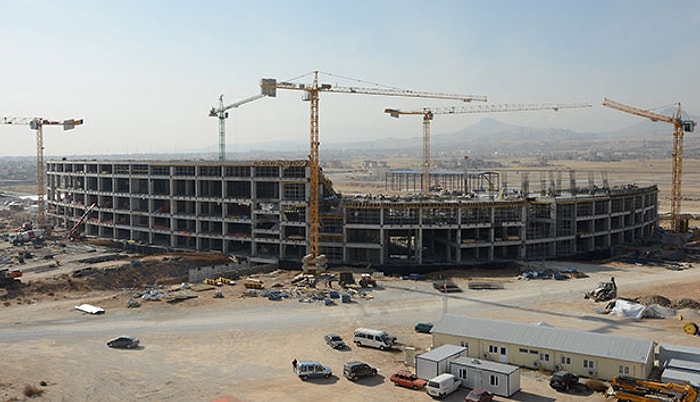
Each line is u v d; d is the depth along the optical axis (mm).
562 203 179625
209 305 121188
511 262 168500
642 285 136875
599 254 186875
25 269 163125
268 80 174750
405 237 184250
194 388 76438
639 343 78812
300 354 90438
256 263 176375
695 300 119250
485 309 116500
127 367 84688
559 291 131750
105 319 112000
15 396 72812
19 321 110875
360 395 73688
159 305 121562
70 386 76938
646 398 67250
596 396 72062
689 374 73000
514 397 72125
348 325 105688
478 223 169875
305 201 173250
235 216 186125
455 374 76312
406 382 76000
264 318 111125
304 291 132375
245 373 82125
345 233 170625
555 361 79875
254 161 180125
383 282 144000
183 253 186000
